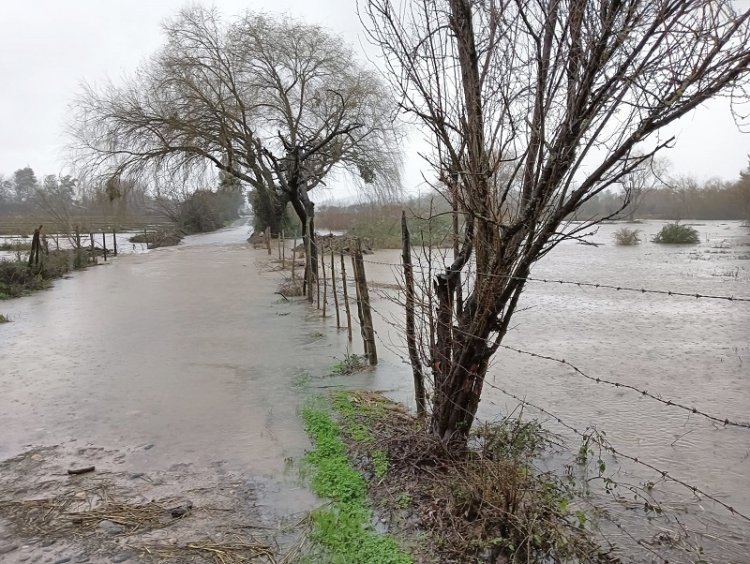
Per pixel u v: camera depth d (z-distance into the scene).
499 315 4.01
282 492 3.79
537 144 3.34
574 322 9.26
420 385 4.72
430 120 3.57
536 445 4.42
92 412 5.36
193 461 4.28
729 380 6.07
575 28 3.01
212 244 34.25
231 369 6.68
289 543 3.22
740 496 3.70
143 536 3.30
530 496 3.36
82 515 3.53
